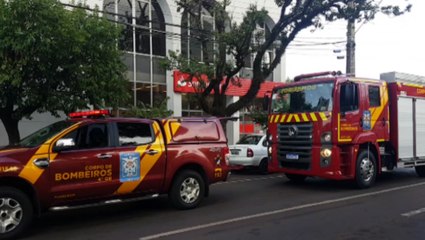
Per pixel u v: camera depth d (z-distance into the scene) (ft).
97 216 27.86
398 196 33.96
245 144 51.08
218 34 53.52
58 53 36.76
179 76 70.90
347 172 37.09
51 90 38.86
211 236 22.62
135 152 27.27
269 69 57.93
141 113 54.60
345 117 36.65
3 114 40.29
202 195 30.48
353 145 37.17
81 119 26.32
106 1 64.90
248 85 80.12
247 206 30.50
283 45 57.36
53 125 26.81
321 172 36.45
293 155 38.50
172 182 29.37
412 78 44.27
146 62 69.62
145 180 27.66
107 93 41.63
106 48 40.91
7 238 22.40
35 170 23.40
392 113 41.50
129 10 67.77
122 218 27.22
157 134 28.78
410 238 21.98
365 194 34.88
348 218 26.37
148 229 24.35
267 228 24.14
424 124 44.86
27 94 37.19
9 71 35.60
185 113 73.82
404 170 52.90
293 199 33.01
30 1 35.50
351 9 52.49
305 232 23.22
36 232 24.16
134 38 68.13
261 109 76.69
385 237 22.17
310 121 37.32
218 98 57.47
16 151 23.32
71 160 24.64
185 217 27.25
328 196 34.12
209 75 54.90
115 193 26.45
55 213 28.81
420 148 44.16
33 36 34.81
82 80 38.83
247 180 44.88
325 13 54.24
